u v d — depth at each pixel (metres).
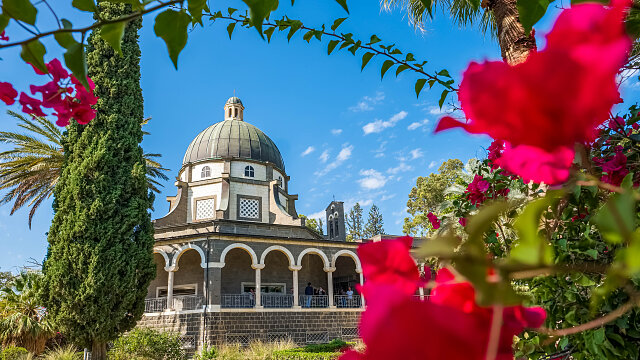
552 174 0.37
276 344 17.64
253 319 20.39
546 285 2.00
